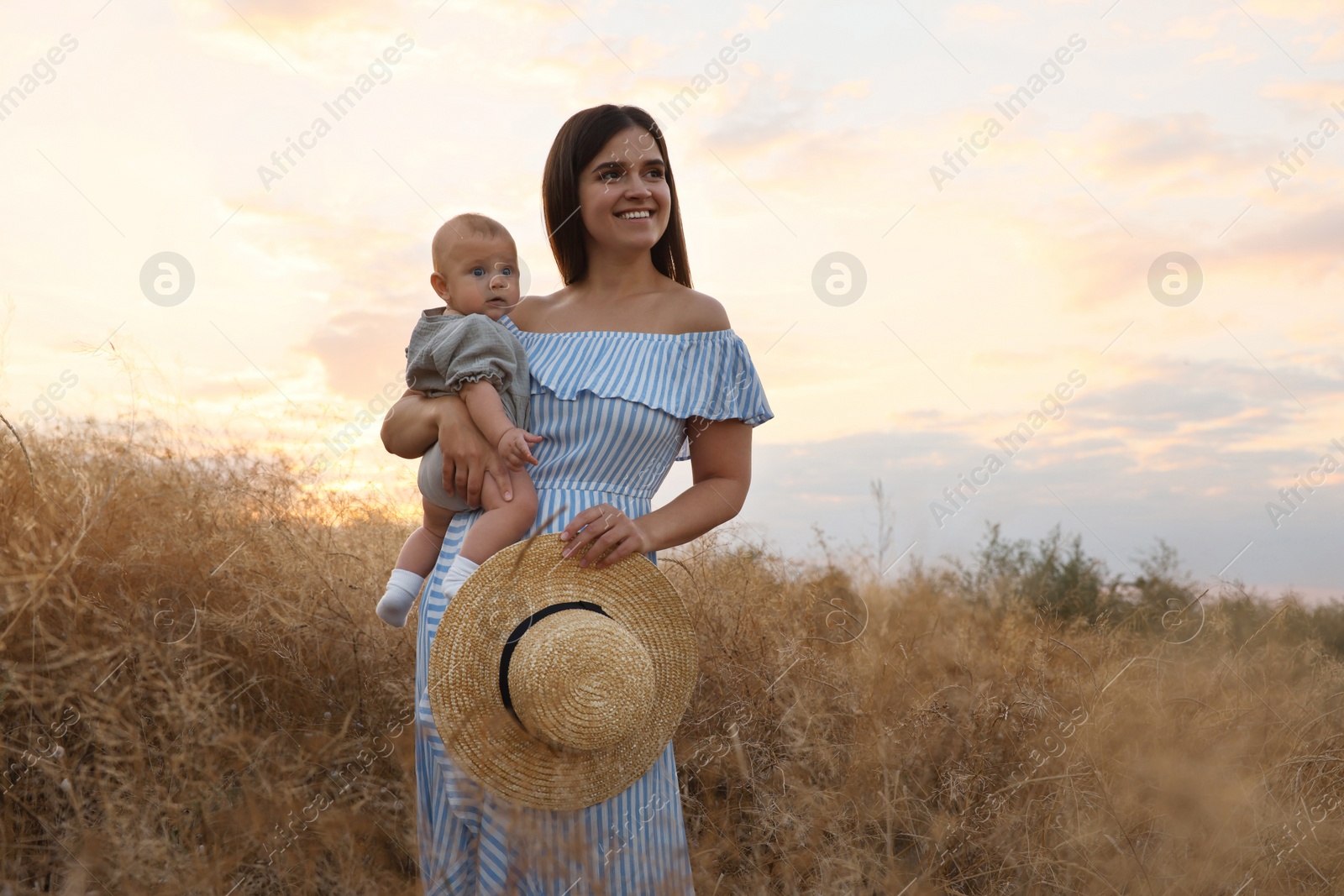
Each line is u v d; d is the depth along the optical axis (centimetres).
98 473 381
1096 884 271
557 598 247
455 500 271
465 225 319
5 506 333
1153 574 669
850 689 370
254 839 253
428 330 301
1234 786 306
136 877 232
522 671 225
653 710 249
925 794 312
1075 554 707
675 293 281
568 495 259
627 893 244
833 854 277
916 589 528
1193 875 276
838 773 318
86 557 328
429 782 261
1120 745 338
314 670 366
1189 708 382
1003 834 285
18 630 293
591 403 258
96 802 261
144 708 294
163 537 374
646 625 254
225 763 288
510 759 236
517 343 272
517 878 229
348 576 420
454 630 237
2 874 242
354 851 258
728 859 296
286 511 449
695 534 267
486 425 255
